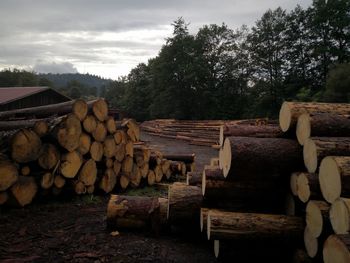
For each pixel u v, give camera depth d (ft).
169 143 74.18
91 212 19.83
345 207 9.53
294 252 12.61
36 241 14.93
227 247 13.21
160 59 142.41
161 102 139.44
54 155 20.59
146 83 164.76
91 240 15.34
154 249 14.67
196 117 135.44
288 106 13.75
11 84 237.66
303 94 109.81
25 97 77.71
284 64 138.10
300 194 12.07
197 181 17.62
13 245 14.34
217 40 146.10
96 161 23.67
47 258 13.25
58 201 21.44
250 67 143.74
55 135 20.56
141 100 162.61
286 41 138.00
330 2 128.16
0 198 18.08
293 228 12.33
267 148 12.70
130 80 172.04
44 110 27.32
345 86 91.20
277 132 14.67
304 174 11.83
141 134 104.01
